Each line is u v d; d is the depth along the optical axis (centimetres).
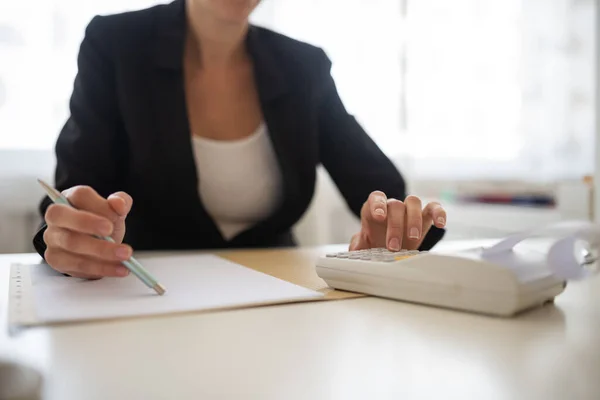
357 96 175
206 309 42
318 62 106
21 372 28
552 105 199
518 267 43
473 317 41
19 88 137
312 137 101
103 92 90
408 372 29
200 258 74
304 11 166
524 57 196
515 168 197
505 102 195
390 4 176
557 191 175
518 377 28
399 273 46
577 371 29
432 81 185
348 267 50
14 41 135
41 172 140
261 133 103
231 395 25
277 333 36
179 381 27
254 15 158
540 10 196
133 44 92
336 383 27
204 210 97
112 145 91
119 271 50
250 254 81
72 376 27
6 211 138
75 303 43
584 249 49
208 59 101
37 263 68
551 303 47
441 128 188
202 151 100
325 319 40
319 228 171
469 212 174
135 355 31
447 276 44
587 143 199
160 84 92
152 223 100
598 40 159
